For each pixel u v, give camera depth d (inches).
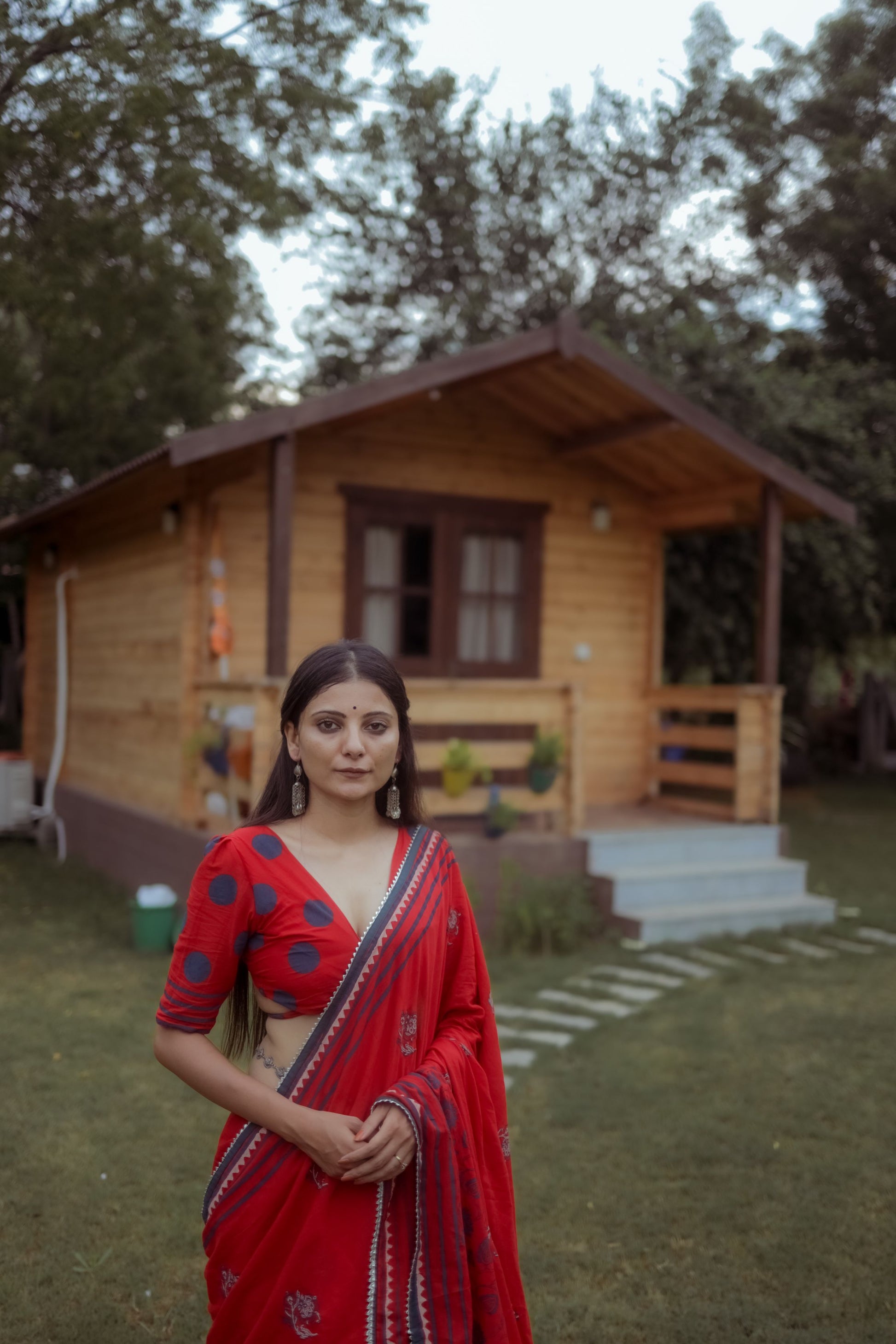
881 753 754.8
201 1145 164.2
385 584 367.9
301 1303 73.4
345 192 581.9
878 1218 145.6
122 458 588.7
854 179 653.3
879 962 280.2
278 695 285.4
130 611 387.5
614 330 630.5
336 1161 73.1
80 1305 123.2
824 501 352.2
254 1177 76.0
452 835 323.0
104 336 415.2
